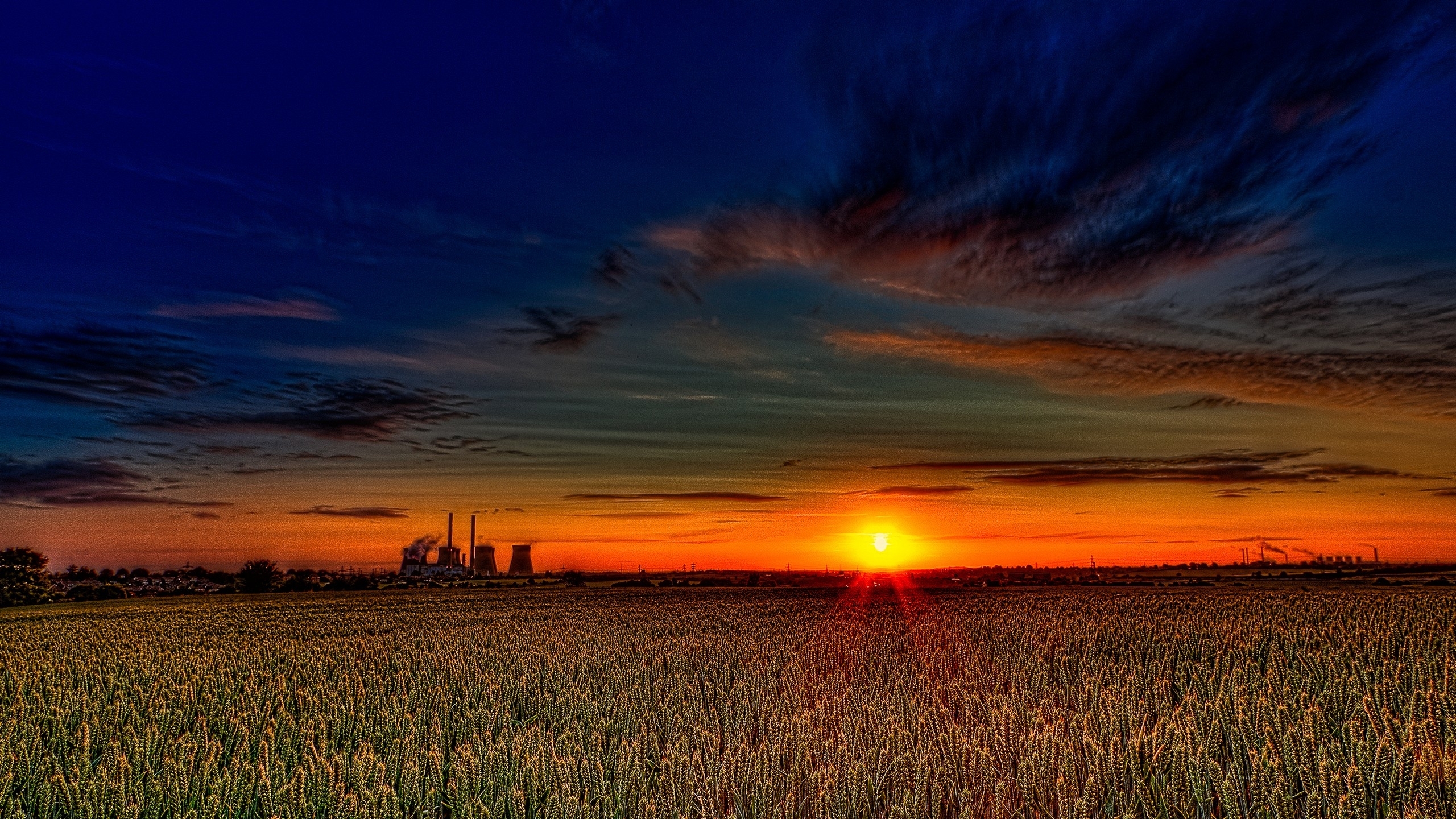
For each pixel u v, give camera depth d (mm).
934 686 15508
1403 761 8312
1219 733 10766
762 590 64750
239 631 32156
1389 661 16297
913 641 23938
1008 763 9727
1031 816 8617
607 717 13430
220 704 15219
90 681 18312
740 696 14484
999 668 18125
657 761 10711
